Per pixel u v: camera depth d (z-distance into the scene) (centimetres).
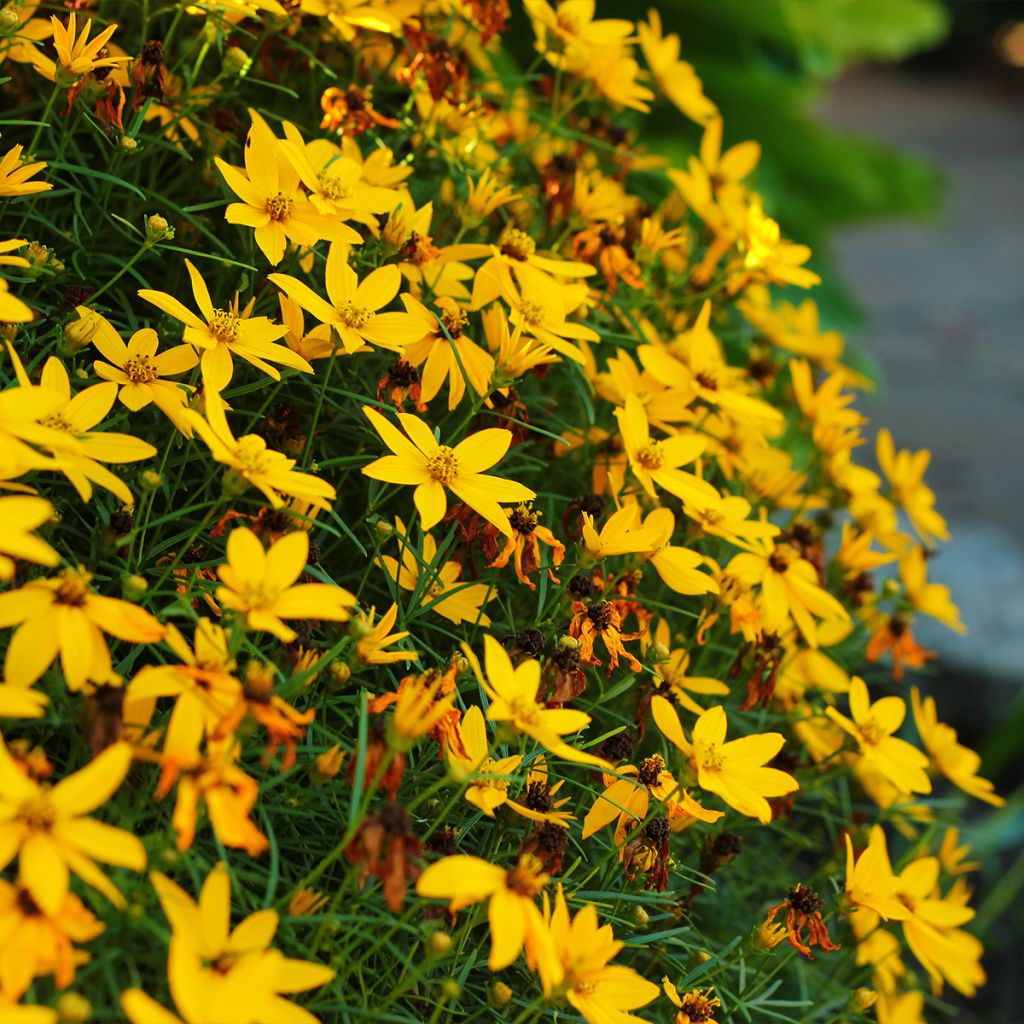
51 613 83
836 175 238
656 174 114
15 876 84
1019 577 210
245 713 84
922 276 466
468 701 94
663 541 94
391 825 84
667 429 100
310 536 96
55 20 92
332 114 99
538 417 102
